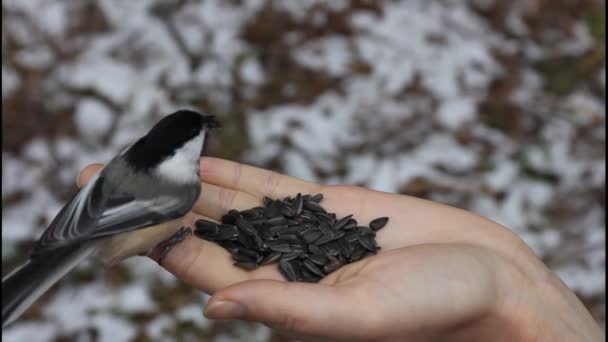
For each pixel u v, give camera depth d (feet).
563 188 3.36
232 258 2.31
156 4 3.65
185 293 2.94
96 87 3.26
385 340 2.16
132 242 2.25
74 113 3.28
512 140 3.50
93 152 3.14
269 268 2.31
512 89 3.70
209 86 3.41
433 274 2.18
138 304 2.88
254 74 3.51
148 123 3.22
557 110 3.67
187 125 2.30
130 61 3.43
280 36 3.73
